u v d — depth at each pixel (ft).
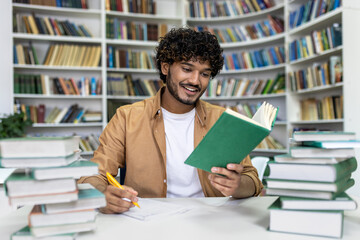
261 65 12.73
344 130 9.05
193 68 3.62
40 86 11.55
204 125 4.21
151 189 3.98
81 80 12.00
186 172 4.02
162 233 2.20
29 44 11.58
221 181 2.70
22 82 11.34
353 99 9.09
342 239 2.06
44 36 11.49
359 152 4.24
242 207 2.95
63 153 1.98
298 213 2.17
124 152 4.24
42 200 1.93
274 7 12.30
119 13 12.34
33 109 11.59
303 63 11.70
